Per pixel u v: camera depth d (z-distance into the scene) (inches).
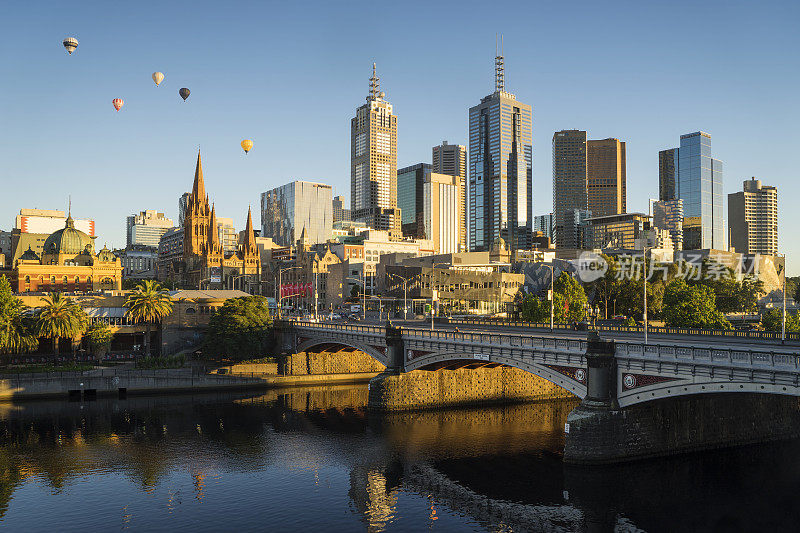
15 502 2249.0
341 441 3041.3
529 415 3629.4
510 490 2325.3
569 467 2474.2
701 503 2156.7
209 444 3004.4
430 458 2746.1
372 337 3959.2
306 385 4744.1
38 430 3280.0
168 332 5280.5
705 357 2145.7
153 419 3543.3
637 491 2261.3
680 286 5625.0
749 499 2186.3
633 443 2529.5
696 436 2696.9
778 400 2955.2
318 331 4601.4
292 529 2006.6
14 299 4665.4
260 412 3725.4
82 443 3021.7
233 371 4692.4
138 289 5103.3
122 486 2421.3
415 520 2075.5
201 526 2028.8
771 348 2561.5
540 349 2755.9
